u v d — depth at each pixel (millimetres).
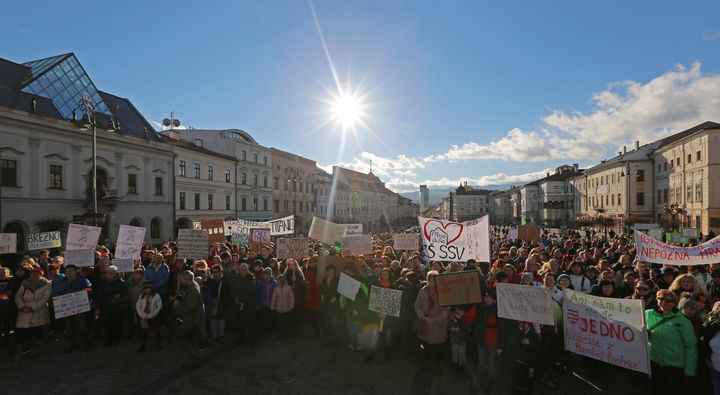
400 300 7891
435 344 7242
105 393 6516
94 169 20250
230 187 51188
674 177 46938
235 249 14625
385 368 7566
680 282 7391
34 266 9320
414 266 10617
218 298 9078
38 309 8156
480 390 6594
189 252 10797
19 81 32156
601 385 6832
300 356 8195
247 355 8258
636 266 10000
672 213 44156
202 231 10797
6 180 27422
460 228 10734
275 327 9969
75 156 31984
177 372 7383
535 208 93125
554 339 6863
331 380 7027
